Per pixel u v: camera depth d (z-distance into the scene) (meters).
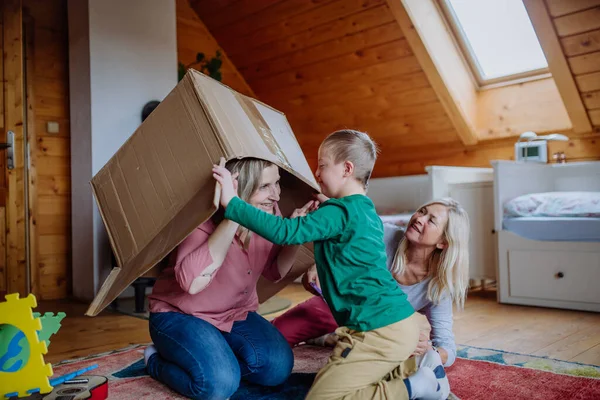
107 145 3.01
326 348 1.85
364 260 1.19
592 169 2.96
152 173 1.24
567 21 2.58
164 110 1.27
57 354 1.90
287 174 1.38
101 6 2.98
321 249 1.25
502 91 3.34
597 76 2.72
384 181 3.64
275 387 1.44
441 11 3.13
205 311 1.37
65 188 3.36
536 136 3.06
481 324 2.27
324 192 1.34
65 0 3.35
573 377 1.51
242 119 1.27
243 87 4.20
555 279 2.61
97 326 2.40
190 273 1.20
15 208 2.67
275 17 3.55
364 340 1.16
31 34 3.22
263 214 1.12
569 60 2.73
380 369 1.16
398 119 3.67
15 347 1.14
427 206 1.54
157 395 1.38
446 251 1.50
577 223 2.50
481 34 3.24
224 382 1.24
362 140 1.31
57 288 3.31
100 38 2.98
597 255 2.48
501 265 2.79
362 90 3.61
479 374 1.54
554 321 2.32
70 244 3.37
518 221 2.71
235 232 1.28
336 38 3.41
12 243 2.68
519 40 3.19
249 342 1.38
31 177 3.21
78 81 3.07
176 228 1.09
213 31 3.96
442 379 1.28
